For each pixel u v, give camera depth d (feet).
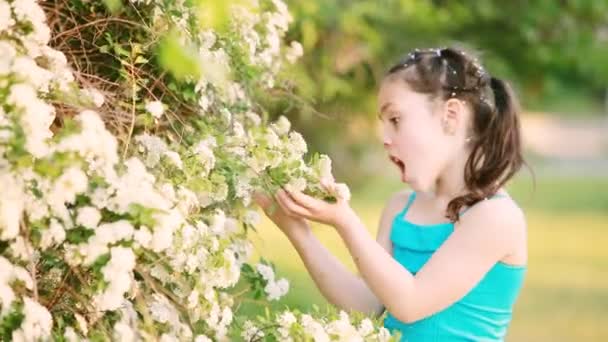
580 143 111.75
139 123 10.71
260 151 10.86
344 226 11.08
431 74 11.90
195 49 10.85
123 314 9.70
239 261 11.25
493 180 11.91
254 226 11.40
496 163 11.99
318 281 12.07
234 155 10.95
